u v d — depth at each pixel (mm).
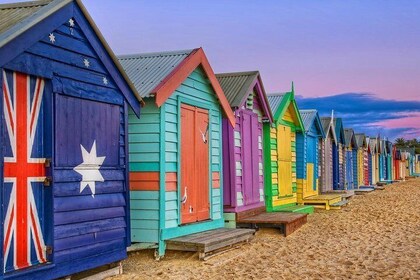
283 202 18203
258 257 10633
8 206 6406
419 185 44250
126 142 8812
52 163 7008
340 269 9570
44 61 7016
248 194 14727
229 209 13648
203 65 11797
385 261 10367
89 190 7844
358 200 26594
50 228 6961
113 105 8547
